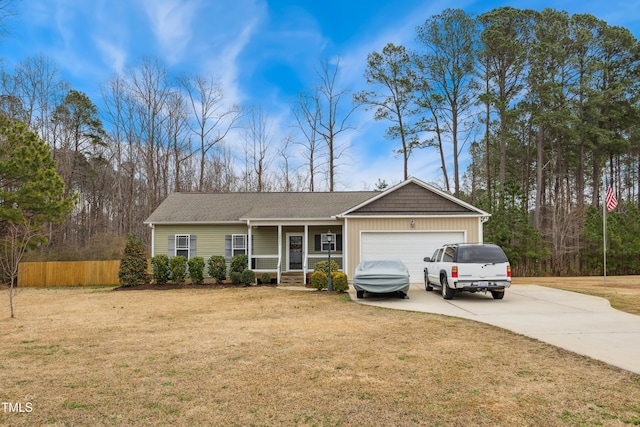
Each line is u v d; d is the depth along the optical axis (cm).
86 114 3584
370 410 421
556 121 2977
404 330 812
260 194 2345
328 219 1845
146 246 3056
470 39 3044
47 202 1956
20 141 1972
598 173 3591
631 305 1116
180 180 3641
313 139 3834
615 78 3186
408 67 3244
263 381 514
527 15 3012
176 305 1238
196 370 563
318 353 645
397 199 1811
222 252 2066
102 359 626
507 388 480
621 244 2498
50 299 1475
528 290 1496
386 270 1330
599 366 557
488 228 2527
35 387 500
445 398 452
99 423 396
